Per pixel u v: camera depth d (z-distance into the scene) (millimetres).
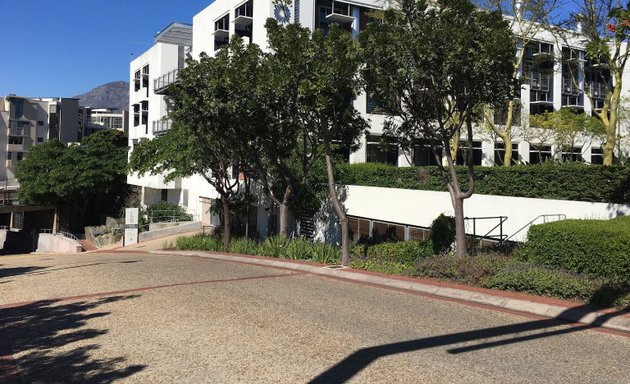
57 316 8367
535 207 14625
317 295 9773
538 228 10242
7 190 55375
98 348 6449
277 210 25656
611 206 12984
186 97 16969
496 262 10594
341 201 21812
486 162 28469
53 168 42000
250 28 29203
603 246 8938
